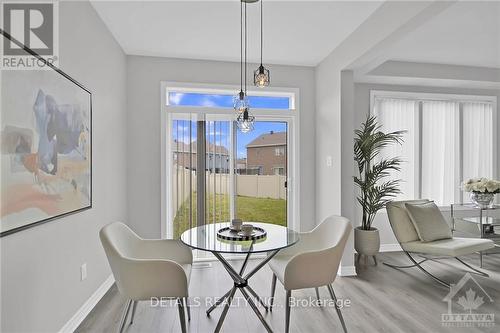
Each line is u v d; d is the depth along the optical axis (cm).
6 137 148
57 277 197
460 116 459
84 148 235
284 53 361
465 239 338
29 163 165
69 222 213
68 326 211
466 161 458
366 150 350
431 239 329
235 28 298
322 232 258
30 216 165
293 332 216
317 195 399
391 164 366
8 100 149
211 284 304
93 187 257
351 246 335
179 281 188
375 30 266
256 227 255
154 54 362
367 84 432
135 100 364
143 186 367
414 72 402
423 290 293
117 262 186
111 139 305
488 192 369
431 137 447
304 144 405
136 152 364
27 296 165
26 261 164
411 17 221
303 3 253
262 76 229
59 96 196
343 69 332
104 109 285
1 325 146
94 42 261
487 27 304
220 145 387
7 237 150
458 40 335
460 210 412
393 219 347
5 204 146
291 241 213
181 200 379
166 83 370
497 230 404
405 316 241
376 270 351
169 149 375
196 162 381
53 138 188
